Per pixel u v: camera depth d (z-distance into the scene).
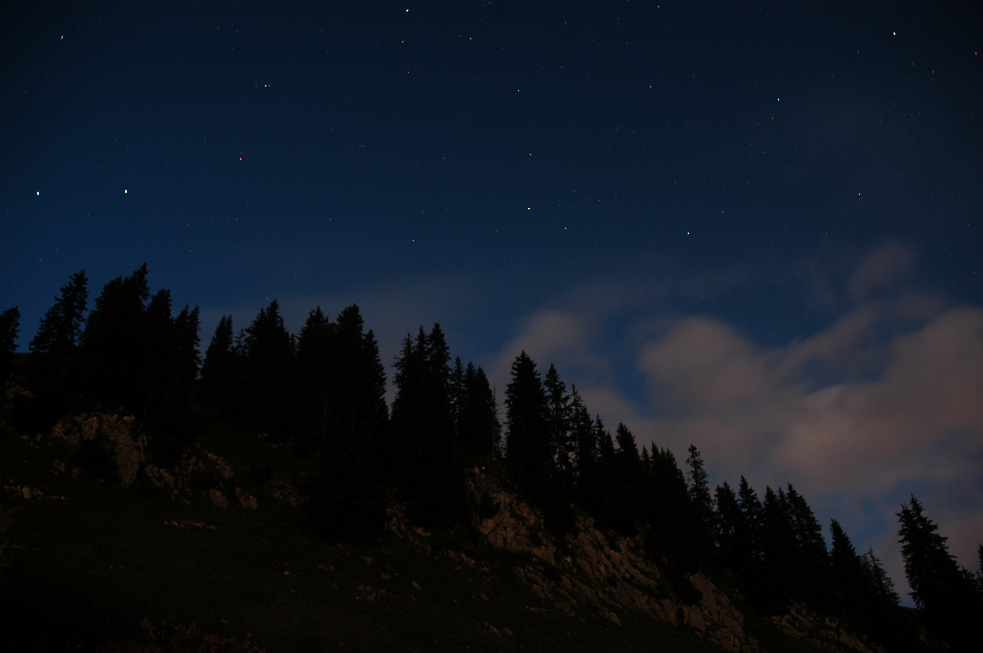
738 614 64.12
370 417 68.50
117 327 52.25
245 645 24.33
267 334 75.56
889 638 70.38
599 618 49.06
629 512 71.00
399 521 53.28
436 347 77.50
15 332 47.22
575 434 79.81
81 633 20.86
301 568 37.69
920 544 77.25
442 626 35.03
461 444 75.19
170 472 46.22
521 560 54.91
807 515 93.12
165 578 28.91
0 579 23.36
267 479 53.62
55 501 34.50
